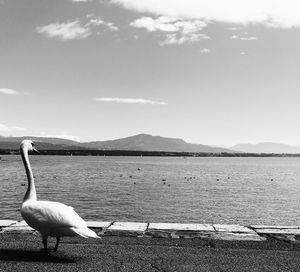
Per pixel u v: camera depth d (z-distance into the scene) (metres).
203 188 32.47
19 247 3.88
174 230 4.67
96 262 3.38
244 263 3.41
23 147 3.92
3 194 26.14
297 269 3.27
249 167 87.06
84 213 19.09
